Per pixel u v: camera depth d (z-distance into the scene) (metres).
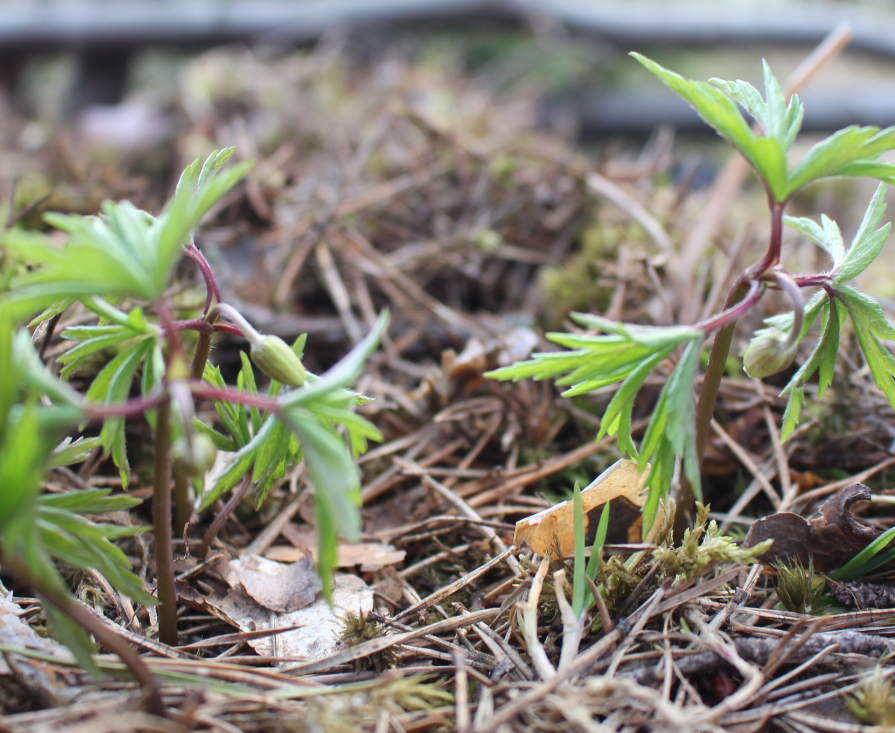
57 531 0.28
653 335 0.29
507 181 0.54
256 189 0.51
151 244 0.28
